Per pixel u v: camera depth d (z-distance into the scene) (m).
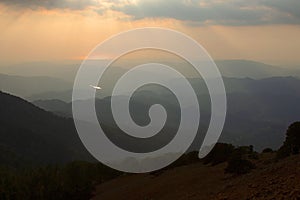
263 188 11.81
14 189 32.53
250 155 23.50
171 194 19.11
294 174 12.21
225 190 13.99
